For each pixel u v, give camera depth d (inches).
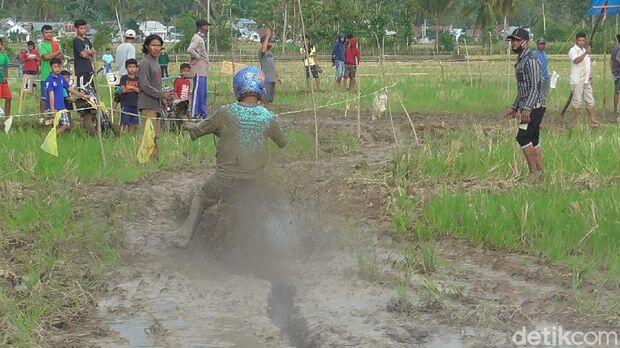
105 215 449.7
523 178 523.5
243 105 391.9
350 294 338.0
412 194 491.2
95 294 339.0
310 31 2426.2
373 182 510.0
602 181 502.9
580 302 317.1
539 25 2797.7
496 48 2333.9
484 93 1066.7
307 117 901.8
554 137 643.5
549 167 540.4
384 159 628.1
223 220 403.5
